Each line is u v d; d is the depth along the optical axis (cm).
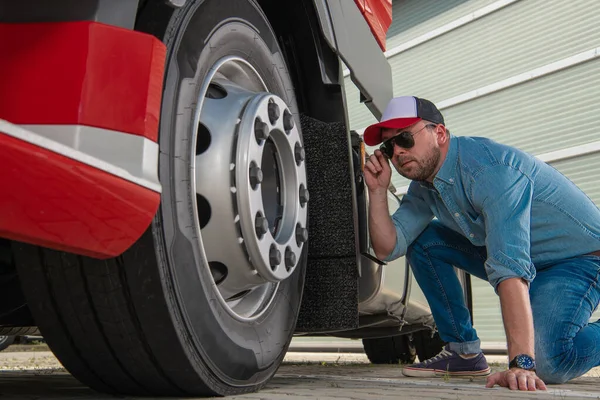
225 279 139
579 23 841
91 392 151
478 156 192
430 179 204
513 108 898
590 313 200
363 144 195
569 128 840
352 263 174
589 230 204
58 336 120
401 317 301
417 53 1020
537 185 200
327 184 176
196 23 127
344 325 173
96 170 88
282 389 154
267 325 151
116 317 114
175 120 117
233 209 133
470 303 347
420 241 233
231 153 133
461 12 970
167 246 112
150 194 97
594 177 811
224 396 133
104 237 91
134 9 102
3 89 92
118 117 94
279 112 148
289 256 151
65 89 91
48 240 84
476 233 204
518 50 900
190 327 118
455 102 961
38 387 176
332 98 175
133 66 98
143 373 123
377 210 217
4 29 95
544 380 196
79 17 95
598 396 149
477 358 225
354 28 185
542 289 200
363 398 131
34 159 79
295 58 176
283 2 168
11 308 137
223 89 141
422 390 157
